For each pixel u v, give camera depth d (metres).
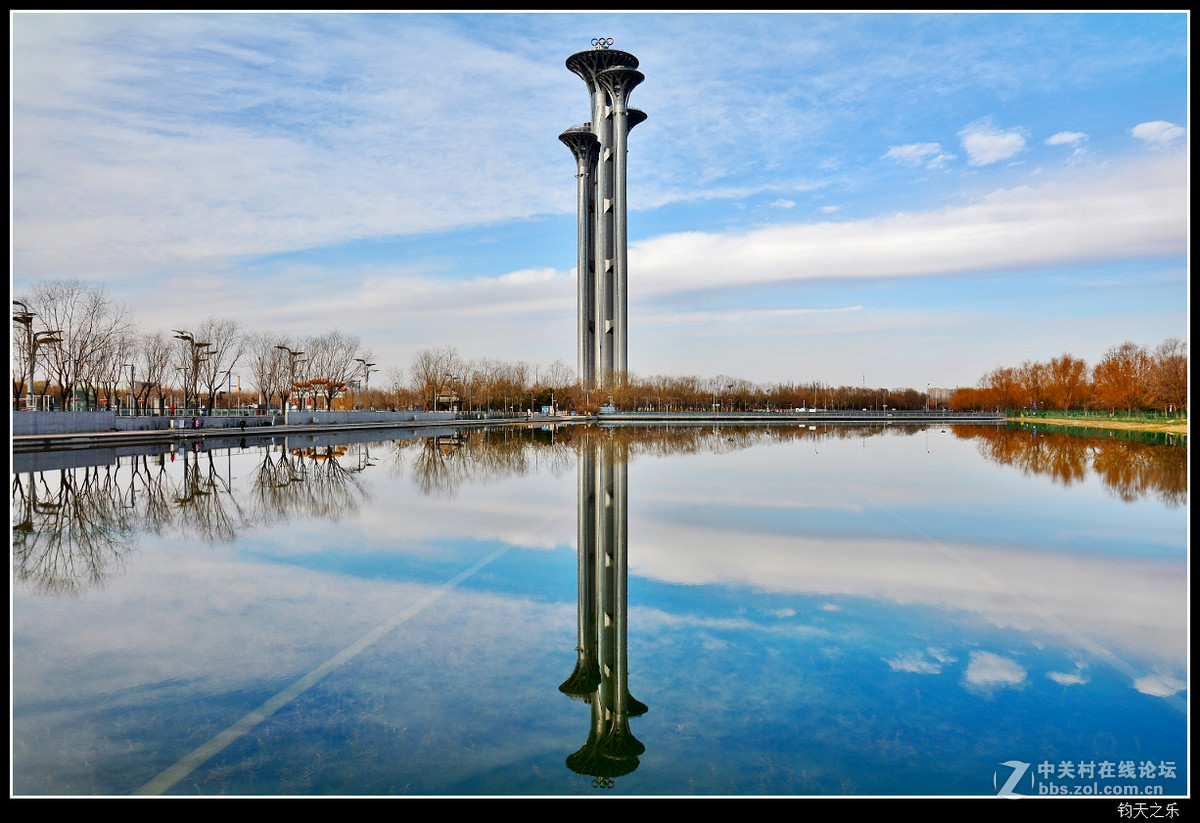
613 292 134.25
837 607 10.08
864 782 5.56
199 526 16.25
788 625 9.30
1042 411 120.56
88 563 12.66
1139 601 10.41
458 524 16.61
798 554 13.52
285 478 25.61
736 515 17.97
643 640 8.73
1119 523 16.98
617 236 133.62
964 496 21.70
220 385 71.12
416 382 104.50
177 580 11.48
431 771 5.69
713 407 137.12
